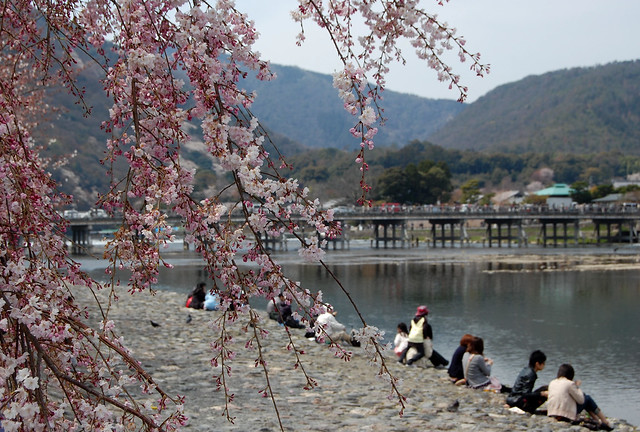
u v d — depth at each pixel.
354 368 15.96
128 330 18.39
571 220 103.50
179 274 53.34
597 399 18.23
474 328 29.70
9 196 4.50
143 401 10.62
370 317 32.19
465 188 156.12
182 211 4.30
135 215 4.32
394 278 51.53
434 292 42.94
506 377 20.64
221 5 4.18
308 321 4.44
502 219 102.94
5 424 3.66
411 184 139.62
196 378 13.32
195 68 4.11
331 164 180.00
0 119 4.51
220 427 9.88
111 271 4.28
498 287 45.78
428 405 12.68
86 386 4.12
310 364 15.93
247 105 4.27
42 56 4.79
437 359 18.66
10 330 4.29
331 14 4.68
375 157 196.75
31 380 3.59
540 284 47.53
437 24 4.55
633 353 24.52
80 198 94.62
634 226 114.06
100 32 4.76
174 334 18.53
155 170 4.21
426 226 158.88
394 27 4.60
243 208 4.18
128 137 4.29
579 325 30.62
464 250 91.00
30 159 4.83
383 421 11.02
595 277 52.09
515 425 11.77
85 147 106.19
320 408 11.62
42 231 4.55
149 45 4.32
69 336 4.23
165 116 4.18
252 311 4.47
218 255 4.25
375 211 94.31
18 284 4.12
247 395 12.26
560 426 12.49
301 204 4.22
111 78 4.33
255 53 4.29
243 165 3.99
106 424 4.06
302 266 60.72
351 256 77.50
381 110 4.29
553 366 22.39
